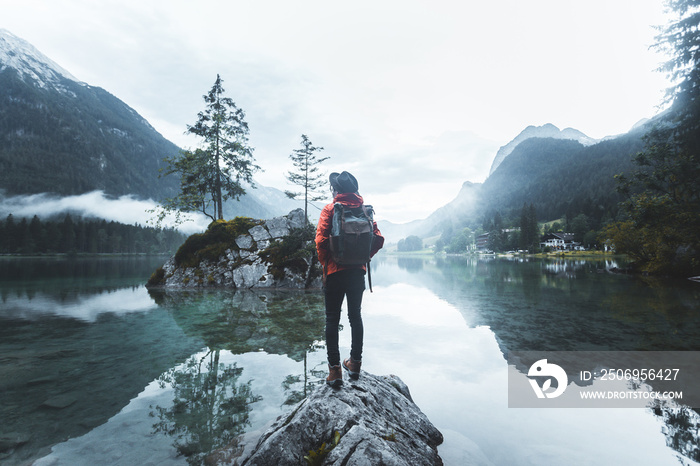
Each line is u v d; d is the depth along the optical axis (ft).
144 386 14.35
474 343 22.27
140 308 35.29
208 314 31.89
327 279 10.18
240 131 80.33
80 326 26.43
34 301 40.19
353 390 10.21
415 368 17.35
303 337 23.03
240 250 64.28
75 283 64.49
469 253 582.35
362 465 7.36
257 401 12.79
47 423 11.07
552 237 444.96
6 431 10.52
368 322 29.27
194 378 15.30
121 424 10.96
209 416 11.57
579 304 39.01
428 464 8.54
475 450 9.89
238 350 19.86
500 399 13.74
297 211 72.84
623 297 43.47
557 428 11.32
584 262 170.09
